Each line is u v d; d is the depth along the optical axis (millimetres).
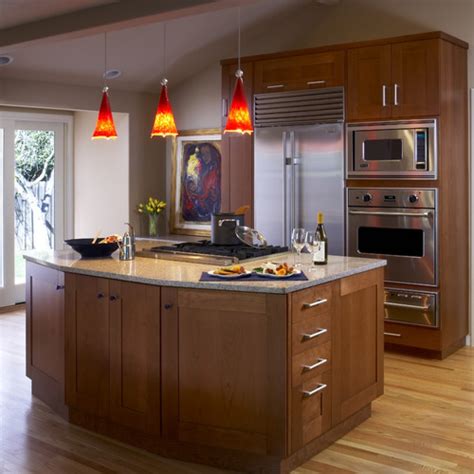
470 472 3334
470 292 5672
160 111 4266
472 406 4254
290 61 5773
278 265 3537
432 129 5121
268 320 3236
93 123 7262
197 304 3389
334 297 3613
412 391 4535
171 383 3488
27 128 7086
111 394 3730
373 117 5395
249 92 6027
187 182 7148
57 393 4109
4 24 4859
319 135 5660
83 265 3955
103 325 3742
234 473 3363
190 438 3455
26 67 5918
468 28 5480
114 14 4316
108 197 7195
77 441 3738
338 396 3678
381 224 5410
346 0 6016
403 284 5359
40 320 4262
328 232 5676
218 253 4129
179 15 4148
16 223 7105
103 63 6176
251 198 6105
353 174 5500
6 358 5273
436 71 5082
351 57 5461
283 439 3244
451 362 5223
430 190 5168
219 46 6520
